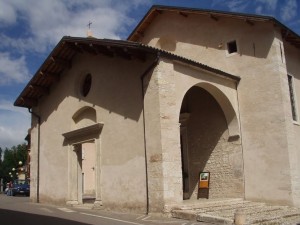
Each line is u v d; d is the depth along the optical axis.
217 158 15.30
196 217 10.39
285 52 15.92
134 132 12.98
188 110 16.58
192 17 17.06
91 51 15.36
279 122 13.87
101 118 14.70
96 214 12.38
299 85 16.52
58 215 12.10
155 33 18.58
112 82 14.39
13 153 70.75
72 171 16.23
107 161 14.07
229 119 14.91
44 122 18.64
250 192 14.23
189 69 13.13
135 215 11.86
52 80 18.03
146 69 12.70
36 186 18.58
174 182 11.66
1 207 15.41
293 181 13.48
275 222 10.30
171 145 11.86
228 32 15.70
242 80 14.97
